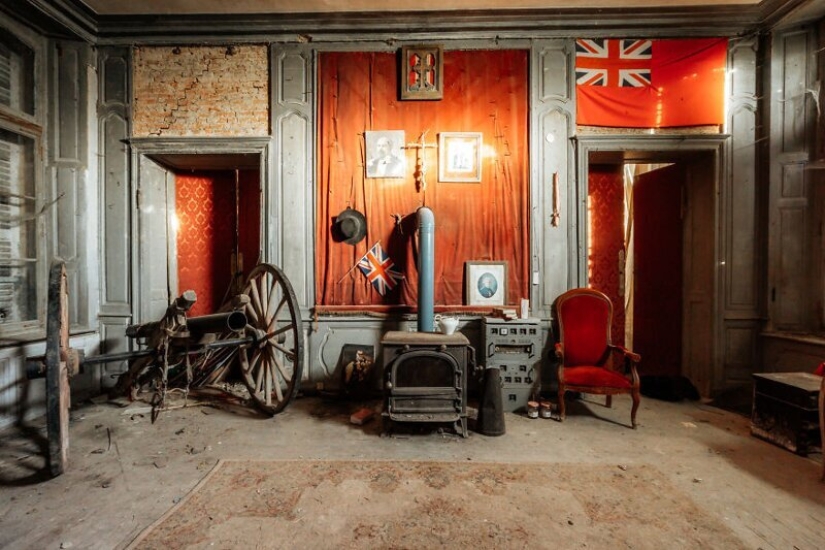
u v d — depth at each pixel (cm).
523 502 223
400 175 420
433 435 316
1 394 325
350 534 196
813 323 385
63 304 260
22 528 199
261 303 379
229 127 423
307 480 246
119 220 423
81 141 405
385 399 318
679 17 400
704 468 265
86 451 284
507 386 372
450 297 419
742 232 408
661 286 480
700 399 408
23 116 369
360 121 421
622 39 416
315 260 420
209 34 419
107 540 191
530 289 416
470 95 420
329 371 418
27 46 378
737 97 408
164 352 322
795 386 287
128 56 421
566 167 416
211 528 200
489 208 420
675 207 465
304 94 422
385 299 420
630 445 300
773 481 249
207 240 485
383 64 421
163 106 422
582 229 413
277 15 406
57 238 394
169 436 310
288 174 421
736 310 408
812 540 194
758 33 404
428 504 221
